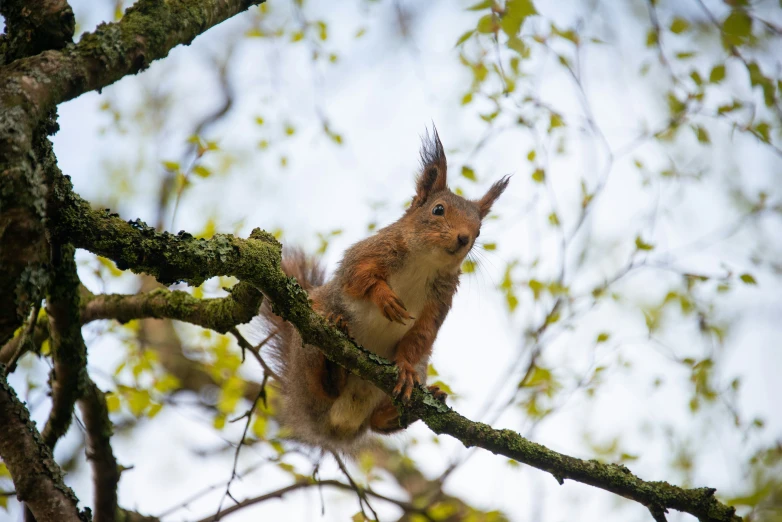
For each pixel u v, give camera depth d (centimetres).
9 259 582
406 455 1262
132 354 1191
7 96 551
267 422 1222
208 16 660
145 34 607
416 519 1252
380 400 1094
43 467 738
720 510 802
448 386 1194
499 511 1179
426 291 1078
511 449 833
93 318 1045
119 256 667
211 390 1393
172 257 679
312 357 1057
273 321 1241
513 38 1040
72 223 647
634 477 820
